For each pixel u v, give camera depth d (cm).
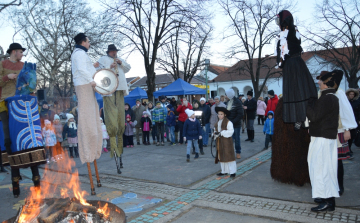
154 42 1791
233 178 534
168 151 899
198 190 469
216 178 542
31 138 424
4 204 425
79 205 267
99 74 453
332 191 339
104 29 1944
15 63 466
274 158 486
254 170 586
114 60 541
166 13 1758
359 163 594
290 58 374
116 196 452
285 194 425
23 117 421
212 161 704
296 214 349
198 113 793
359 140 651
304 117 353
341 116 381
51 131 812
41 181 564
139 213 376
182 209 385
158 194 455
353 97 672
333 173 343
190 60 2470
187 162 705
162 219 353
